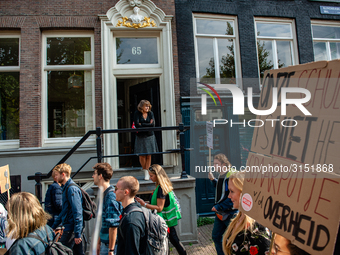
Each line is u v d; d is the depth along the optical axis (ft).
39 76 16.94
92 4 17.58
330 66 3.43
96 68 17.37
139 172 15.81
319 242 3.06
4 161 15.78
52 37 17.84
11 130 17.21
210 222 16.44
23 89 16.66
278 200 3.81
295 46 20.83
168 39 17.87
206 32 19.65
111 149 16.67
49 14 17.24
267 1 20.33
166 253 6.56
